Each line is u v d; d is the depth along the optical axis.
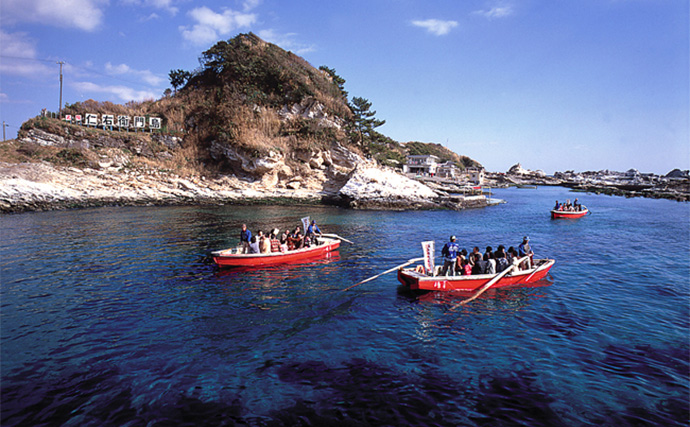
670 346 10.23
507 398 7.88
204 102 65.06
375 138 72.62
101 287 15.05
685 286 15.77
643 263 19.98
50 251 21.11
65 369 8.94
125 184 49.84
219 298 13.95
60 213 38.50
